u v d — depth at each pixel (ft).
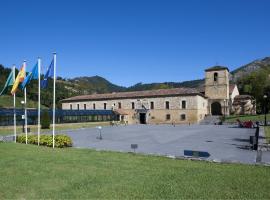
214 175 42.37
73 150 70.18
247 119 234.17
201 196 32.40
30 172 43.29
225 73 267.18
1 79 385.91
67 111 215.51
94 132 159.84
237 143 100.58
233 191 34.32
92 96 309.01
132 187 35.60
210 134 139.13
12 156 58.03
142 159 56.29
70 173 42.78
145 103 272.31
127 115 280.51
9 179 39.27
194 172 44.29
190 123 248.93
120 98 285.43
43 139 82.99
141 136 133.18
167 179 39.68
